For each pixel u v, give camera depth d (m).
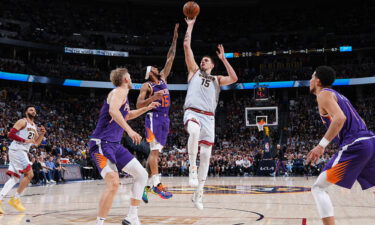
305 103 32.44
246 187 12.07
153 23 39.16
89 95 35.09
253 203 7.24
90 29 36.09
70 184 14.74
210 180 17.14
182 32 38.88
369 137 3.47
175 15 40.25
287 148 26.28
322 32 36.12
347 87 34.38
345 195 9.13
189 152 4.93
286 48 34.19
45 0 35.56
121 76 4.18
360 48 32.31
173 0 39.00
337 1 37.53
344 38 34.44
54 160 16.95
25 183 6.43
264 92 25.88
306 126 29.70
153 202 7.65
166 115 5.60
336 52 33.31
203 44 37.81
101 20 37.34
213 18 40.62
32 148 16.70
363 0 36.78
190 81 5.28
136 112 4.59
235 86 33.34
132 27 38.06
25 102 27.70
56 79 30.30
